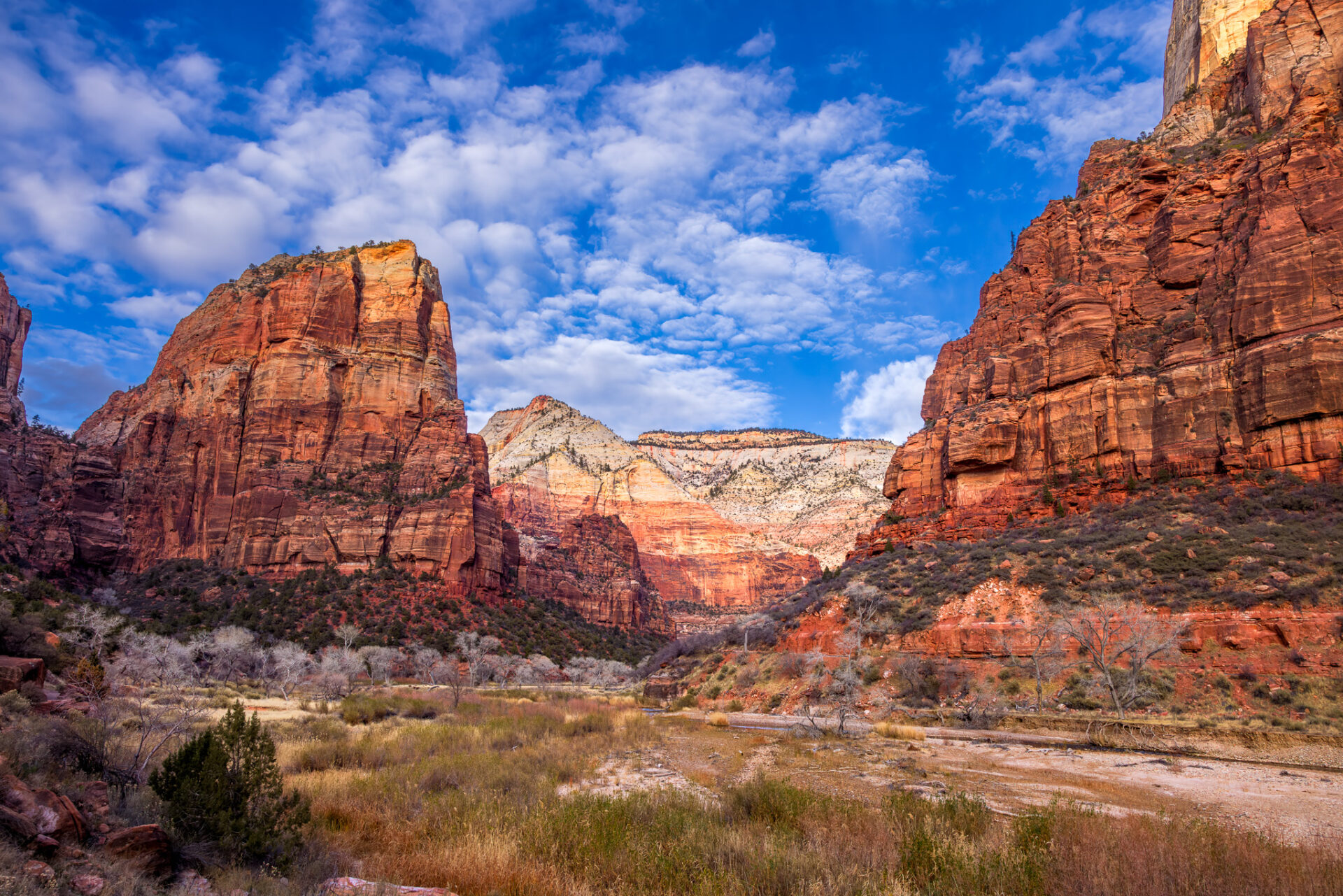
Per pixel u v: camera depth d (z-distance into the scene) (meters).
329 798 15.05
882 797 18.55
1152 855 10.32
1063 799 18.70
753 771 23.86
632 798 15.20
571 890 10.14
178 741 15.52
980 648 46.06
